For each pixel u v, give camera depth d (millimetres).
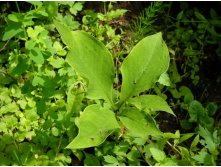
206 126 740
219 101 819
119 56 810
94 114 590
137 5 918
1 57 743
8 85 724
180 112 792
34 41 647
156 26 889
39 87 706
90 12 825
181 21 888
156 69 625
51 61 709
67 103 681
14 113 689
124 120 621
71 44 608
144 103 630
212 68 857
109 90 640
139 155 676
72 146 546
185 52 842
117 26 874
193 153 681
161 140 686
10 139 657
